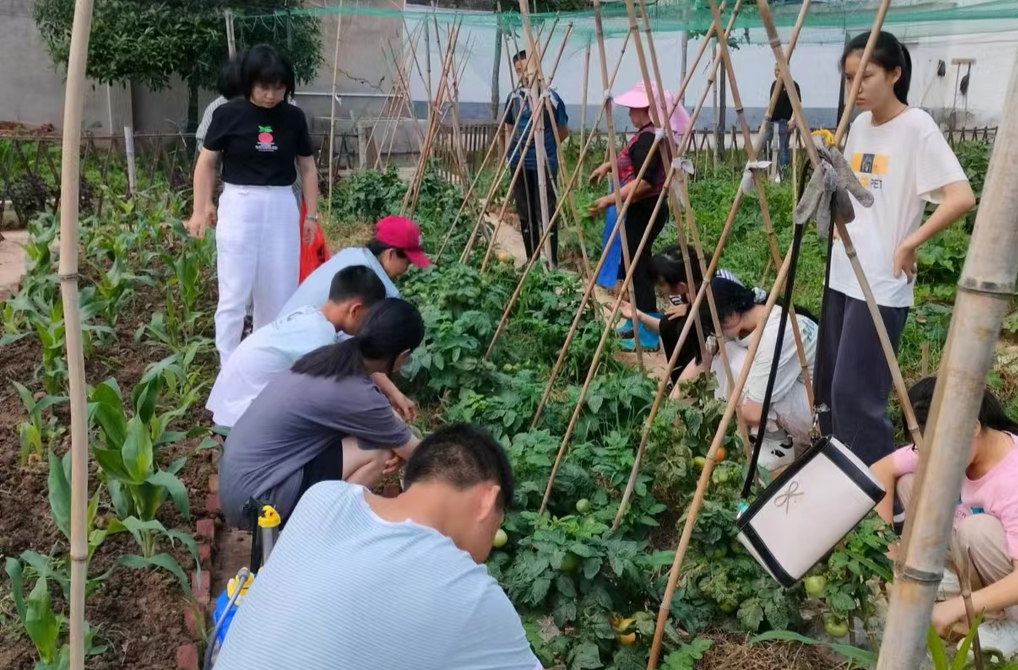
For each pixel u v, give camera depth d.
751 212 10.16
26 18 16.42
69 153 2.06
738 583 3.49
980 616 2.44
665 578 3.62
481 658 2.02
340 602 1.98
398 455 3.89
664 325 5.02
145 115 16.81
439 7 16.31
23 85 16.64
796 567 2.78
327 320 4.21
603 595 3.33
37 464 4.44
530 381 5.43
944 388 1.55
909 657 1.65
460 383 5.43
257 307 5.48
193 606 3.36
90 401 3.96
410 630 1.97
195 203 5.23
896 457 3.62
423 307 6.27
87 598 3.52
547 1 14.84
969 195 3.69
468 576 2.07
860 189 2.71
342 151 15.92
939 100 14.63
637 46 3.99
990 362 1.52
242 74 5.02
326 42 17.38
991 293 1.49
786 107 6.89
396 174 11.62
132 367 5.86
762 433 3.12
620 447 4.25
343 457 3.72
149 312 6.96
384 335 3.60
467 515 2.23
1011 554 3.21
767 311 2.97
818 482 2.75
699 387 4.14
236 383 4.21
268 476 3.59
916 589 1.62
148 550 3.71
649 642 3.32
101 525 4.01
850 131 4.13
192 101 14.86
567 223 9.84
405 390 5.62
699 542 3.58
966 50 14.21
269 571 2.14
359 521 2.17
